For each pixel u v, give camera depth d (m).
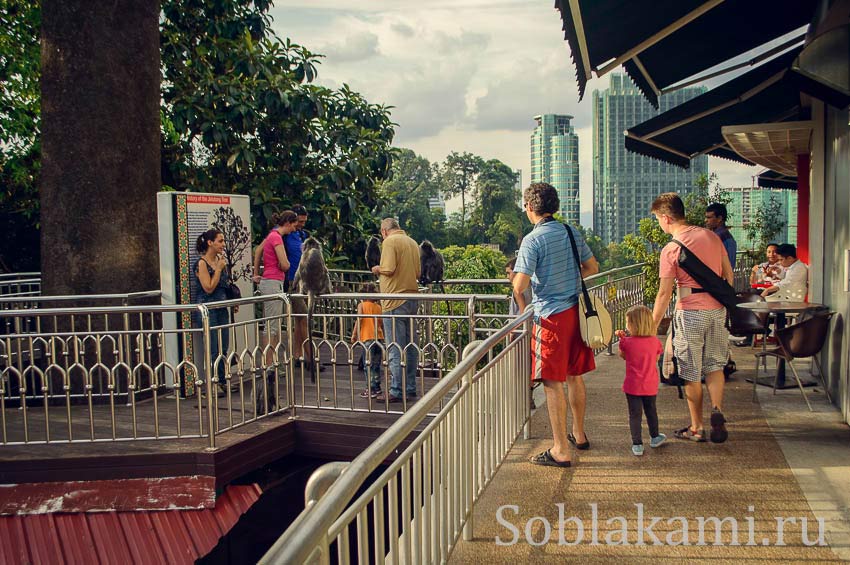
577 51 6.10
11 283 11.10
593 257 5.16
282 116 14.38
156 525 5.88
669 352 5.61
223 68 15.20
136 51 9.10
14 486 5.97
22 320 10.70
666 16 6.16
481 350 4.02
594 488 4.64
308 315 7.10
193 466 6.05
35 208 15.86
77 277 8.94
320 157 15.14
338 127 14.95
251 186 14.25
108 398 8.57
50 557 5.70
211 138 13.52
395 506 2.74
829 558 3.62
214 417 6.27
